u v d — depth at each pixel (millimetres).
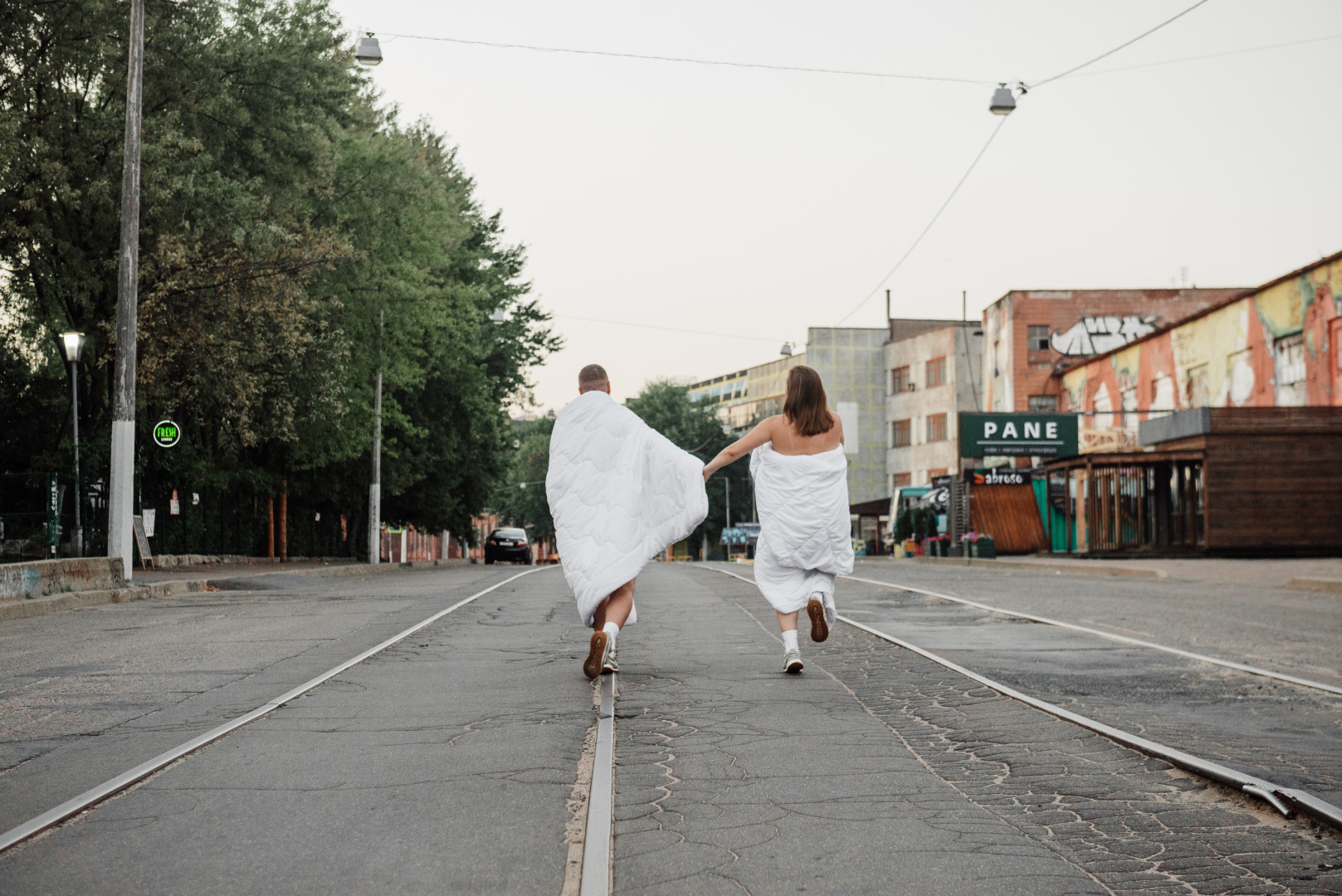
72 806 4477
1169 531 35656
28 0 21609
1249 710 6609
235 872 3717
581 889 3467
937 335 70875
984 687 7297
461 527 51344
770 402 114812
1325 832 4129
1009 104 22875
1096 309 56031
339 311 30750
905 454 73625
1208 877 3650
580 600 7391
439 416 42312
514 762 5238
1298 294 34469
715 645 9648
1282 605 15164
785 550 7594
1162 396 44000
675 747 5500
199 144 22219
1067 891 3510
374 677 8000
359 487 41906
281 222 25234
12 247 23609
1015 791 4719
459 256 41344
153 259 23203
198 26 23609
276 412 27328
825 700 6762
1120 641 10094
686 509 7348
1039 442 41594
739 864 3756
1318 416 32406
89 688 7863
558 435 7676
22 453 29891
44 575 16453
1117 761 5238
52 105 22453
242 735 5930
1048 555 38219
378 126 35062
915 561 40250
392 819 4309
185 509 30219
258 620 13398
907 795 4625
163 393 24609
